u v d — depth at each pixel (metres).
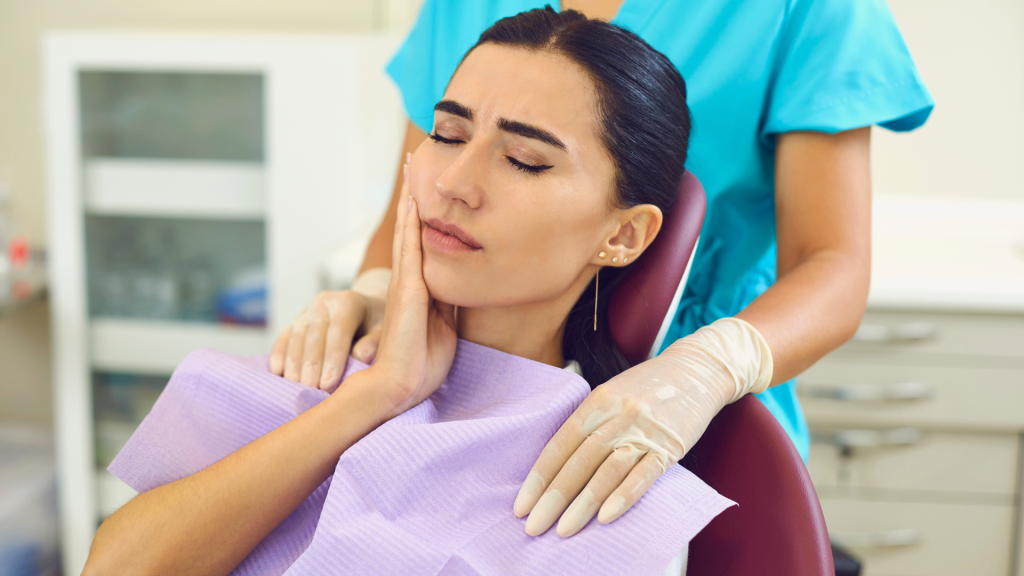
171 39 1.79
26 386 2.32
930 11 1.88
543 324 0.71
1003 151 1.94
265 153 1.90
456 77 0.65
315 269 1.87
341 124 1.79
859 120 0.80
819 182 0.81
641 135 0.62
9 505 1.88
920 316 1.59
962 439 1.64
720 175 0.89
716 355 0.66
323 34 1.94
